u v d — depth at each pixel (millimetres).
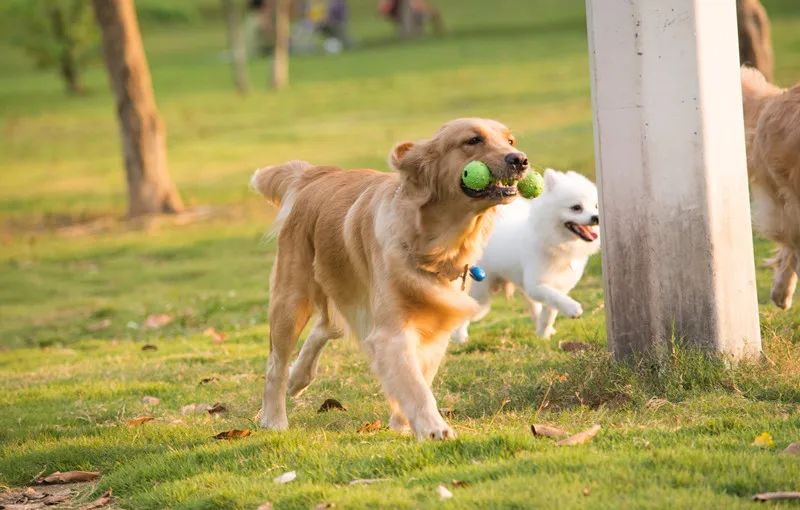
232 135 36375
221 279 18453
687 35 7750
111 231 24516
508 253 11328
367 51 55500
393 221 7289
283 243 8555
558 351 10133
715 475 5680
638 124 7887
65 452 7961
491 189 6898
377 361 7172
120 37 24969
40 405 10172
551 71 41156
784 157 9352
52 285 19422
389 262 7246
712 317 7945
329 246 8062
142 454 7793
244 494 6168
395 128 33875
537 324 11195
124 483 7055
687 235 7906
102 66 57469
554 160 24531
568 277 11312
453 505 5391
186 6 57125
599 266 14805
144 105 25344
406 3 59156
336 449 6973
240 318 15352
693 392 7668
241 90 45812
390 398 7348
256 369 11258
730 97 8023
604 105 8023
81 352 14039
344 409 8945
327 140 33188
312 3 61812
